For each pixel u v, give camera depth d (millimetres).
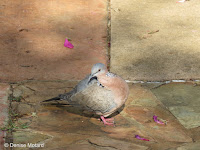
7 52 12445
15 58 12156
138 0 16250
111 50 12656
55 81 11070
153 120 9461
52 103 10156
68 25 14281
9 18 14555
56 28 14062
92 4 15898
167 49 12633
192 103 10172
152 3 15984
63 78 11227
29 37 13406
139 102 10219
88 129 9094
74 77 11289
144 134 8891
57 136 8758
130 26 14148
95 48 12875
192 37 13305
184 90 10719
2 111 9586
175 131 9016
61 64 11953
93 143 8492
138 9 15414
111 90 8891
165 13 15070
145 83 11016
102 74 8922
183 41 13062
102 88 8914
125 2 16031
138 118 9547
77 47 12922
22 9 15289
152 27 14039
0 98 10133
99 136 8789
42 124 9242
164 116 9625
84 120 9500
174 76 11289
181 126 9211
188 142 8594
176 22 14367
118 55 12359
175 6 15648
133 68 11664
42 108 9914
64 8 15500
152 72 11484
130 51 12578
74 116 9656
